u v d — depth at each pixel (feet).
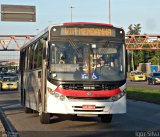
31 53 62.75
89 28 49.21
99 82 47.57
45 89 49.73
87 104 47.01
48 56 48.19
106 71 48.29
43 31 52.49
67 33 48.80
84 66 47.98
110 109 47.60
